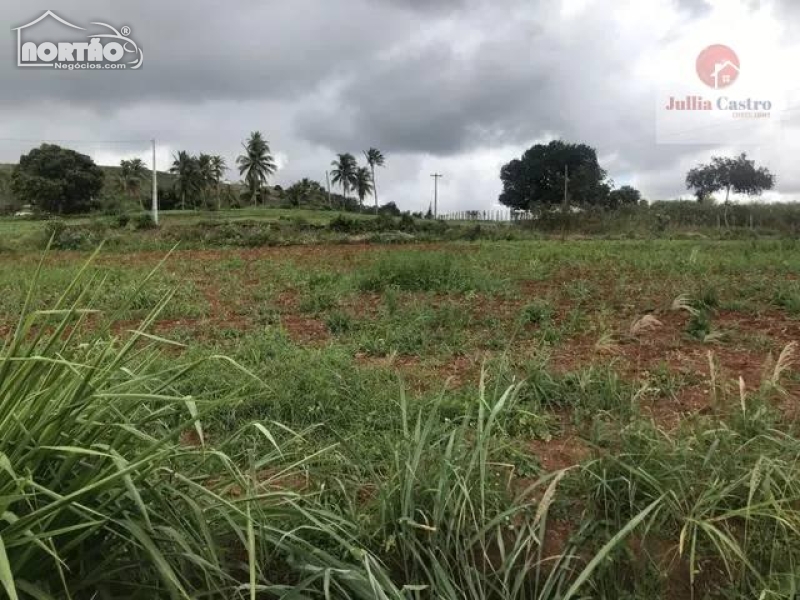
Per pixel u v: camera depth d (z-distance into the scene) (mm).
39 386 2053
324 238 29359
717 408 3639
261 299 9156
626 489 2746
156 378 2289
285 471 2516
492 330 6414
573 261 14016
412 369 5066
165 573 1730
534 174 73688
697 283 9289
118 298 8570
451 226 38906
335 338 6332
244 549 2379
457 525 2451
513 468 2836
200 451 2090
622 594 2377
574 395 4125
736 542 2465
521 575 2312
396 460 2613
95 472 1912
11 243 22734
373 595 2045
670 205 45438
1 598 1753
